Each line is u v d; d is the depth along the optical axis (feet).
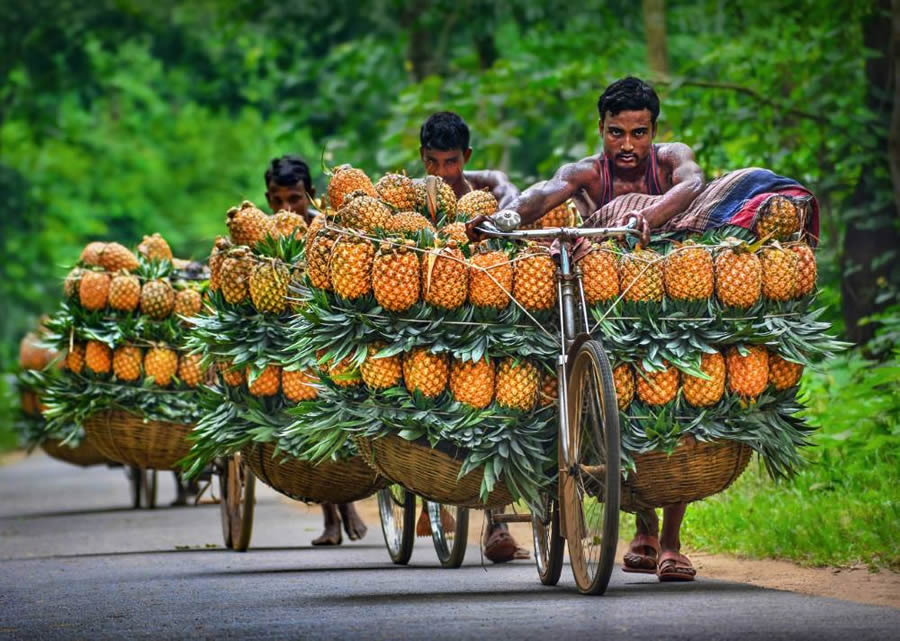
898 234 85.40
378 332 43.68
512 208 47.96
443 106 108.78
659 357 43.55
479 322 43.55
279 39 163.32
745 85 95.20
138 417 69.56
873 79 90.02
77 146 271.49
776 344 44.09
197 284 70.33
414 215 45.09
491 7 146.20
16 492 120.78
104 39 182.09
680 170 47.62
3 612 44.86
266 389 55.16
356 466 55.42
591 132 100.48
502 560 57.11
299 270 54.60
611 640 33.68
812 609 38.32
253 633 37.29
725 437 43.96
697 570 50.65
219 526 81.05
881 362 80.43
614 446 40.29
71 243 292.61
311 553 64.34
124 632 38.88
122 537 75.82
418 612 39.99
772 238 45.03
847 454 64.69
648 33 107.86
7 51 178.81
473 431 43.39
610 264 43.60
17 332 268.62
